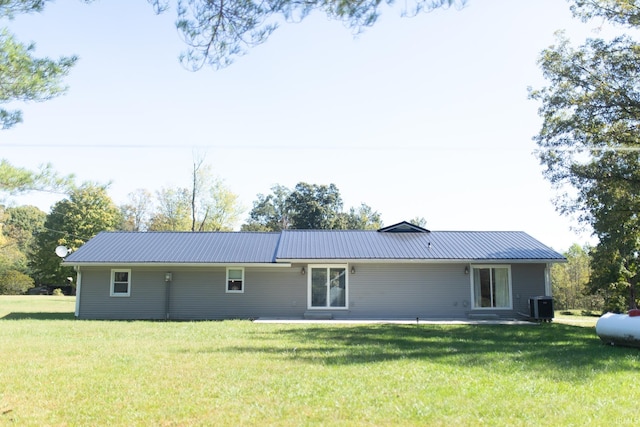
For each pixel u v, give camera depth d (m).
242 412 6.94
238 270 23.47
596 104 20.69
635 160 20.14
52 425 6.44
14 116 8.67
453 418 6.61
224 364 10.33
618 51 20.55
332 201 62.16
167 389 8.19
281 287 23.34
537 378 8.98
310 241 25.39
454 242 25.22
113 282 23.36
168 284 23.31
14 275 49.53
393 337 15.19
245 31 6.31
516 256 22.95
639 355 11.62
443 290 23.30
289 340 14.34
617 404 7.28
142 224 59.03
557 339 14.98
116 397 7.71
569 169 21.77
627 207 19.58
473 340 14.63
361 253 23.39
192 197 47.09
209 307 23.23
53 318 23.00
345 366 10.11
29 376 9.15
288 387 8.28
